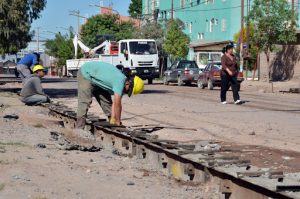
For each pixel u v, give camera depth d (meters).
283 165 8.86
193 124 14.64
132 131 10.77
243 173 6.68
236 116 16.73
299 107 20.14
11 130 11.95
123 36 68.94
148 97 25.55
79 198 6.48
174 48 54.53
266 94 28.66
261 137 12.27
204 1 62.03
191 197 6.84
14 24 26.30
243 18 43.50
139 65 36.88
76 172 7.95
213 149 9.63
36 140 10.67
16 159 8.52
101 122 12.24
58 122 14.27
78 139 11.20
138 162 9.25
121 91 11.57
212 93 28.78
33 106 18.78
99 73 11.98
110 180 7.59
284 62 48.06
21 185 6.91
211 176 7.36
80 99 12.59
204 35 62.28
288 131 13.26
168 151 8.56
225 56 21.22
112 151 10.22
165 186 7.44
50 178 7.43
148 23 59.56
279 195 5.89
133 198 6.63
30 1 28.61
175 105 20.89
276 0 41.59
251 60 47.53
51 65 88.75
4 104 19.30
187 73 36.97
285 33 42.28
